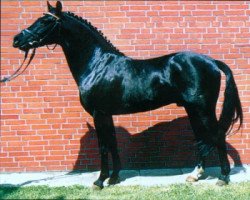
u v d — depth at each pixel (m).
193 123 4.87
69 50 4.75
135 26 5.39
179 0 5.38
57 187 4.89
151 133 5.53
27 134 5.48
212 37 5.43
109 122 4.82
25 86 5.42
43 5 5.35
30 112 5.46
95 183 4.80
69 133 5.50
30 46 4.63
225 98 4.58
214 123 4.65
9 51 5.38
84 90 4.71
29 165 5.52
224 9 5.40
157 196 4.52
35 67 5.40
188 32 5.42
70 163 5.54
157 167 5.59
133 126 5.52
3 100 5.42
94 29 4.82
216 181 5.00
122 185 4.95
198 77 4.55
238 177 5.12
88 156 5.54
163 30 5.41
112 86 4.68
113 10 5.38
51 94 5.44
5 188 4.87
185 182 5.01
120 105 4.74
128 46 5.41
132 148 5.55
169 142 5.55
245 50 5.44
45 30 4.61
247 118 5.52
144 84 4.66
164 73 4.63
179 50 5.43
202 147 4.78
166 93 4.68
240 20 5.41
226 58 5.46
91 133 5.51
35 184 5.06
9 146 5.49
